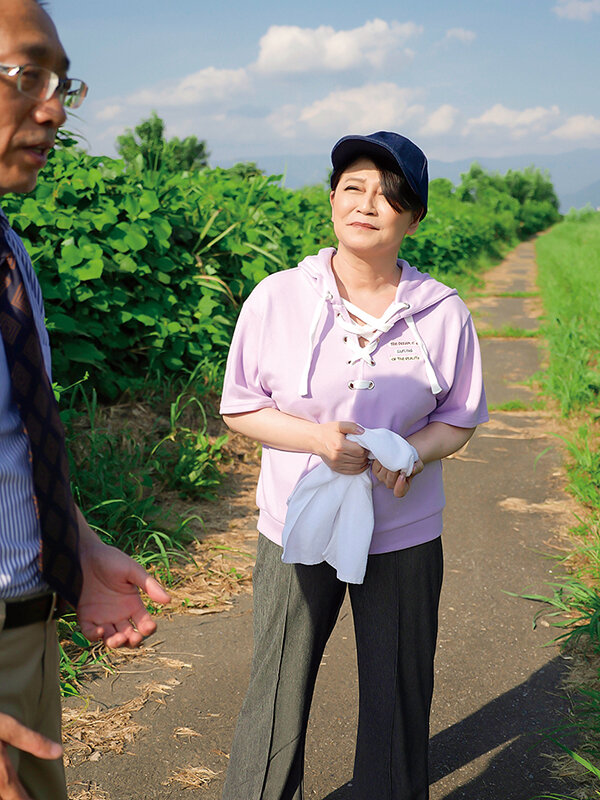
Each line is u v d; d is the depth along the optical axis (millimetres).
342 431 1987
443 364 2141
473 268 24312
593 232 42906
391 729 2152
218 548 4348
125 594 1627
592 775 2684
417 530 2133
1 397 1351
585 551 4340
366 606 2150
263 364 2125
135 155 7414
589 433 6539
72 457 4555
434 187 65250
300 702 2145
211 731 2875
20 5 1271
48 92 1299
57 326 5094
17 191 1368
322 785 2645
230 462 5664
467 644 3559
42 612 1438
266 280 2180
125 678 3186
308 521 2025
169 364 6160
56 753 1219
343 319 2092
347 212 2062
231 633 3578
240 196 8664
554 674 3326
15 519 1373
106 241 5750
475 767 2742
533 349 11062
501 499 5383
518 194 82250
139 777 2615
